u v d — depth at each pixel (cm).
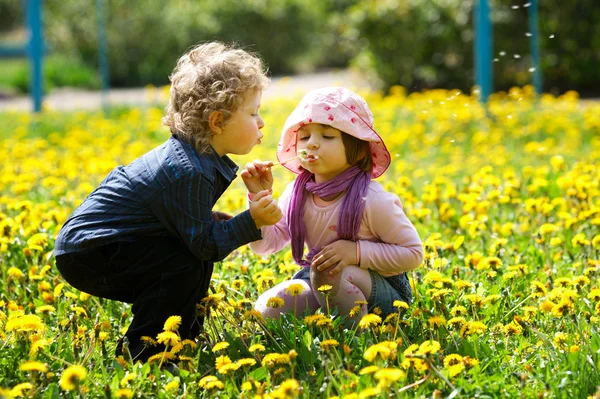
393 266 383
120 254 365
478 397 312
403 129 1145
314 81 2561
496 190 629
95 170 782
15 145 1055
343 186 385
